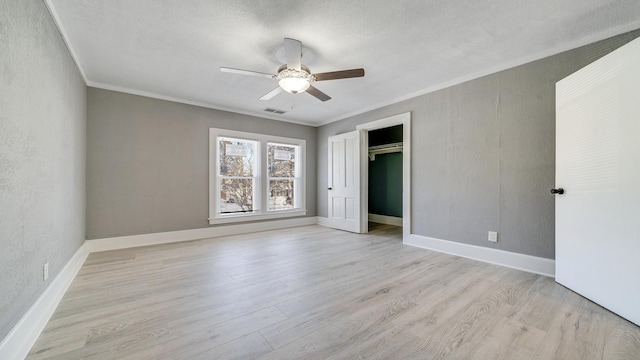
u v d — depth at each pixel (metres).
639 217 1.66
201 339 1.53
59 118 2.16
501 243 2.91
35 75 1.66
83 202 3.19
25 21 1.52
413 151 3.81
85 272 2.65
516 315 1.81
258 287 2.31
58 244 2.11
